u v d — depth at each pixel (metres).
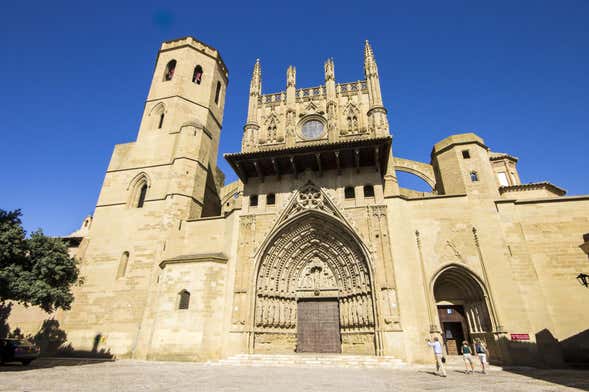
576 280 21.88
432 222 24.75
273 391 10.85
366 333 22.98
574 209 23.48
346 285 25.09
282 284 26.02
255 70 36.44
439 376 15.48
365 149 25.84
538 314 21.05
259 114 34.19
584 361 20.03
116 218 31.28
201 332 22.62
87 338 26.56
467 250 23.50
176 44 39.81
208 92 38.50
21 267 18.34
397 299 22.20
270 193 27.89
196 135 33.03
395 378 14.60
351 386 12.18
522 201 24.50
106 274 28.80
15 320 28.59
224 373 15.97
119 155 34.91
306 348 24.61
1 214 18.94
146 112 36.47
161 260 27.31
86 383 12.29
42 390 10.63
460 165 26.52
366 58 34.06
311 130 32.03
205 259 24.89
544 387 12.12
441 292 24.72
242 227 26.70
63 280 20.67
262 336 24.14
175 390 10.84
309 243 26.94
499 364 20.34
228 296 24.61
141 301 26.81
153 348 22.95
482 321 22.34
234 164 27.62
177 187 30.16
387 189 26.44
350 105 32.41
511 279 22.03
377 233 24.34
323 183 27.28
